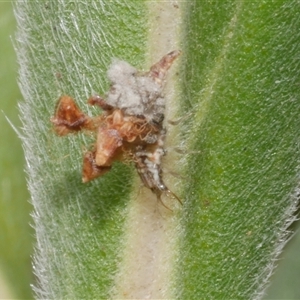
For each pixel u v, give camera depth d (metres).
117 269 0.06
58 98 0.07
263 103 0.06
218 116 0.06
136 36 0.06
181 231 0.06
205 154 0.06
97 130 0.06
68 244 0.07
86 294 0.06
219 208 0.06
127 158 0.06
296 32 0.06
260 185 0.06
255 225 0.06
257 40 0.06
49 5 0.07
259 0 0.06
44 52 0.07
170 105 0.06
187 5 0.06
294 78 0.06
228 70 0.06
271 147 0.06
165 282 0.06
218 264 0.06
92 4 0.07
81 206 0.07
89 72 0.07
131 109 0.06
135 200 0.06
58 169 0.07
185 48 0.06
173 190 0.06
